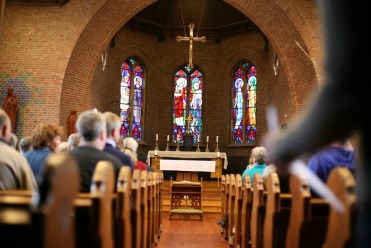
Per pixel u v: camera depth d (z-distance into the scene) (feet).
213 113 83.15
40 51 51.65
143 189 16.98
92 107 66.03
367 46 3.80
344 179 7.11
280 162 4.23
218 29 83.51
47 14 52.16
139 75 82.74
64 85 52.24
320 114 3.90
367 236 4.11
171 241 30.66
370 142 4.08
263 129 77.71
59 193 5.06
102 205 8.23
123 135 78.84
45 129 16.88
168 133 82.58
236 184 24.71
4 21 51.96
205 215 50.72
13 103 49.70
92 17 52.60
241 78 82.48
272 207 13.02
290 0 52.80
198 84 84.28
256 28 78.89
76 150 13.69
